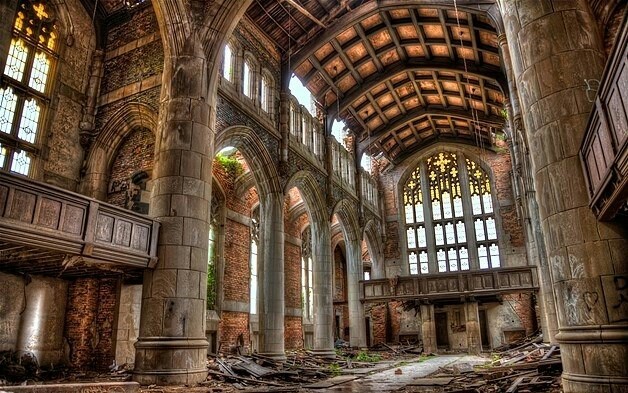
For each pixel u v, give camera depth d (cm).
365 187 2972
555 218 662
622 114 429
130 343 1277
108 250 941
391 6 1889
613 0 750
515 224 2866
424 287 2200
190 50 1233
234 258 2014
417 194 3234
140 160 1438
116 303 1283
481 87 2348
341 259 3297
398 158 3291
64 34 1472
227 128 1506
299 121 2134
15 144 1265
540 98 700
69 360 1259
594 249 613
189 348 1017
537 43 715
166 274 1049
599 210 592
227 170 2033
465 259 2973
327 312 2061
